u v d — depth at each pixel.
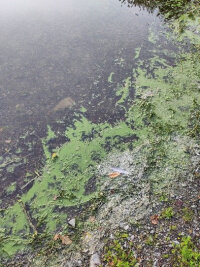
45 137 1.59
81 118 1.69
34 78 1.99
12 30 2.55
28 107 1.77
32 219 1.24
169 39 2.31
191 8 2.54
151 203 1.21
